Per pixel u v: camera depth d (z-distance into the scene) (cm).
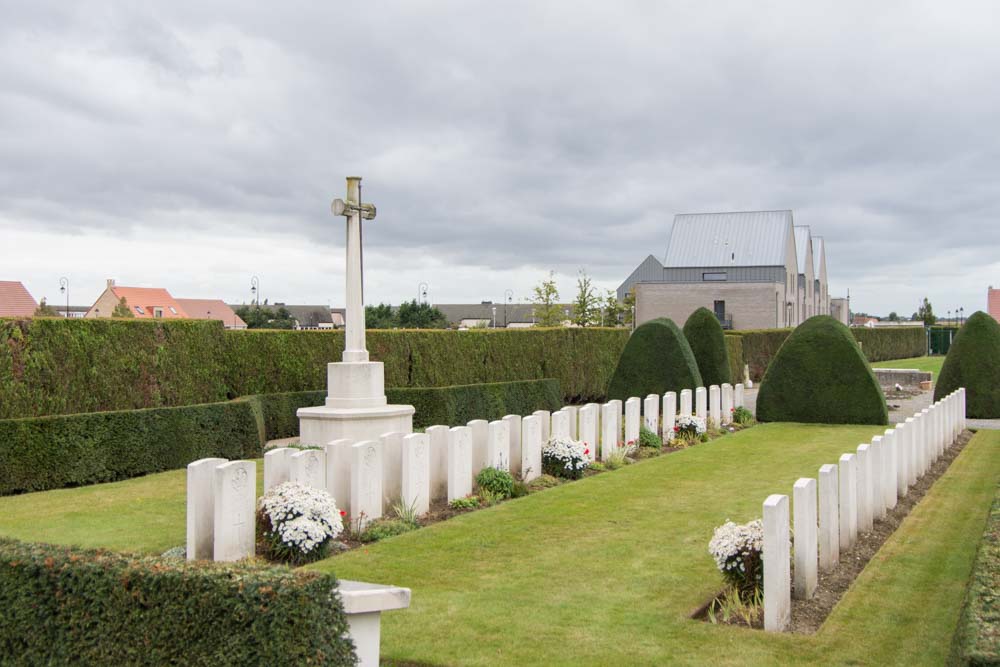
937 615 741
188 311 7619
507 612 753
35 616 555
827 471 859
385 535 1029
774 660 645
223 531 879
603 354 3197
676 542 1004
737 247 6481
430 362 2402
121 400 1627
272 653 487
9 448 1296
